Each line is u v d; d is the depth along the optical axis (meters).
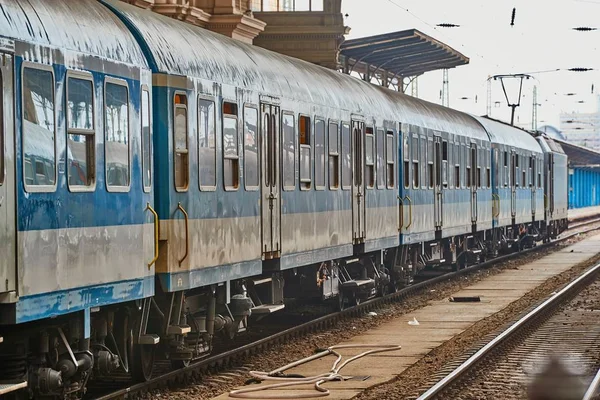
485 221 49.75
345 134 29.42
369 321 30.28
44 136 14.80
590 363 22.70
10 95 14.00
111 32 17.23
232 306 22.69
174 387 19.64
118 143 17.02
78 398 16.77
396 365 22.50
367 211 31.36
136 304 18.06
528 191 60.59
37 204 14.60
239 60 22.77
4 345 15.06
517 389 19.58
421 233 38.00
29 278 14.39
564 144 97.31
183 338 20.12
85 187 15.92
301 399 18.59
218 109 20.91
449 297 36.78
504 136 54.69
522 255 58.94
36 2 15.12
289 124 25.06
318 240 27.05
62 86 15.30
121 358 18.23
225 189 21.22
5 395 15.12
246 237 22.33
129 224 17.34
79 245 15.71
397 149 34.97
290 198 25.05
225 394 19.20
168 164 18.83
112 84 16.84
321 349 24.25
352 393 19.09
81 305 15.79
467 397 18.83
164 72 18.72
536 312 29.77
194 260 19.69
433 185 39.91
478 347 24.05
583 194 154.00
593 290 38.69
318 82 28.05
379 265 34.31
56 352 15.99
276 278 25.48
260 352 23.97
